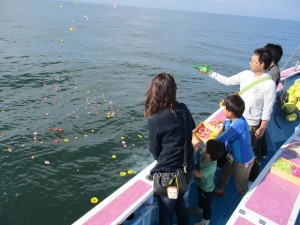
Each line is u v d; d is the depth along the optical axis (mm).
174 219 3506
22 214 7359
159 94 2373
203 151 3359
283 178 3412
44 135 10906
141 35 56188
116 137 11328
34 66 21125
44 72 19641
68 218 7344
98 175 9039
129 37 50531
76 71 20969
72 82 17984
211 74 4250
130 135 11570
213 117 4590
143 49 37812
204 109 16312
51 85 16969
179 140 2482
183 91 19328
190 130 2580
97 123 12305
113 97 15797
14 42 30781
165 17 163625
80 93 15984
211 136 3752
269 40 70500
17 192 8023
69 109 13477
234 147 3480
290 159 3863
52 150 10039
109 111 13648
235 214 2826
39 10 99375
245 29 111750
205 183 3369
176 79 22281
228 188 4293
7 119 11891
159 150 2584
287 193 3156
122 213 2586
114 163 9703
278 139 5664
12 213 7367
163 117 2408
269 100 3518
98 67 23328
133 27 74125
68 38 39156
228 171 3822
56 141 10586
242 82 3869
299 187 3271
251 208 2904
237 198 4102
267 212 2863
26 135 10781
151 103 2438
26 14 74562
